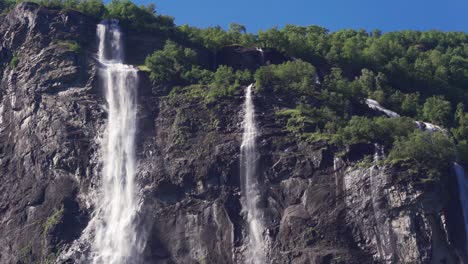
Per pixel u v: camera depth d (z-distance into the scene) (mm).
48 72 137750
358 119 130500
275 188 125688
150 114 134500
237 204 125625
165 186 128125
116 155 131125
